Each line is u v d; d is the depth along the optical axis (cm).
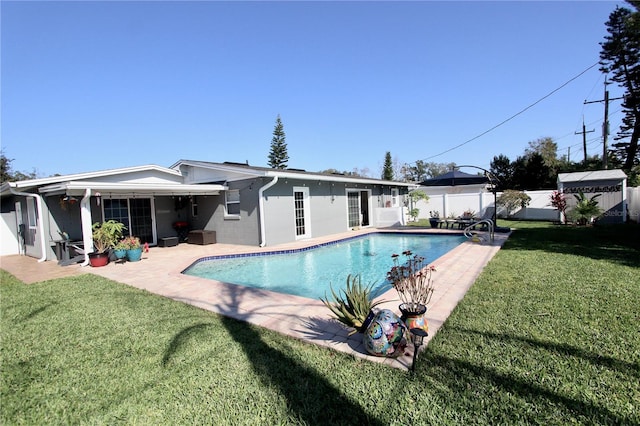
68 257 868
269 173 1038
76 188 813
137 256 891
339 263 934
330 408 224
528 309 395
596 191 1501
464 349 298
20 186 905
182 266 799
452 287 509
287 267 888
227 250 1062
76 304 496
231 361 296
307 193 1309
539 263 659
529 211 1861
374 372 268
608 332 322
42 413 233
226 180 1212
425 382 249
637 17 1257
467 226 1293
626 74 2323
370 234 1455
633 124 2422
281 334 355
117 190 904
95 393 255
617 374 248
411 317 322
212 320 406
